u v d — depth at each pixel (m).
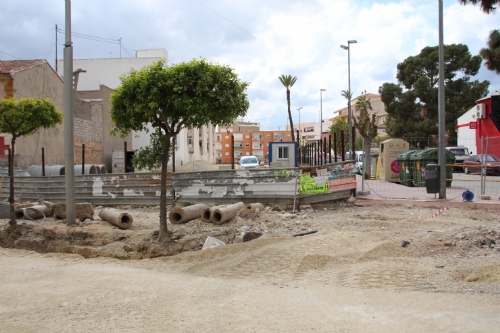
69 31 10.28
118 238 8.96
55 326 4.19
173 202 13.59
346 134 62.19
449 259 6.46
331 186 12.42
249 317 4.25
